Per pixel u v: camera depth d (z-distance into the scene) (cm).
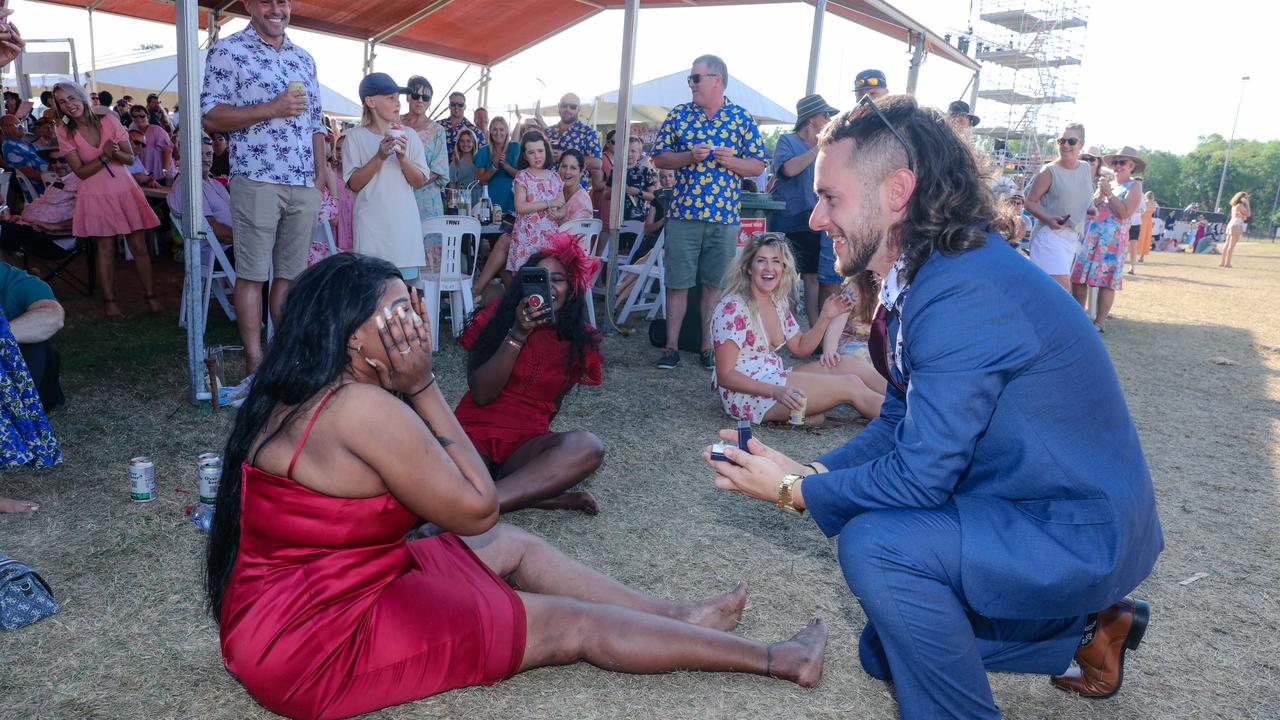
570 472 319
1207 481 414
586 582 233
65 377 474
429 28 1055
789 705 212
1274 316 1034
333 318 167
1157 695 227
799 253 688
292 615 173
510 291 328
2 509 305
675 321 597
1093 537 164
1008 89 4953
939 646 173
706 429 457
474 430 334
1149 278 1541
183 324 621
